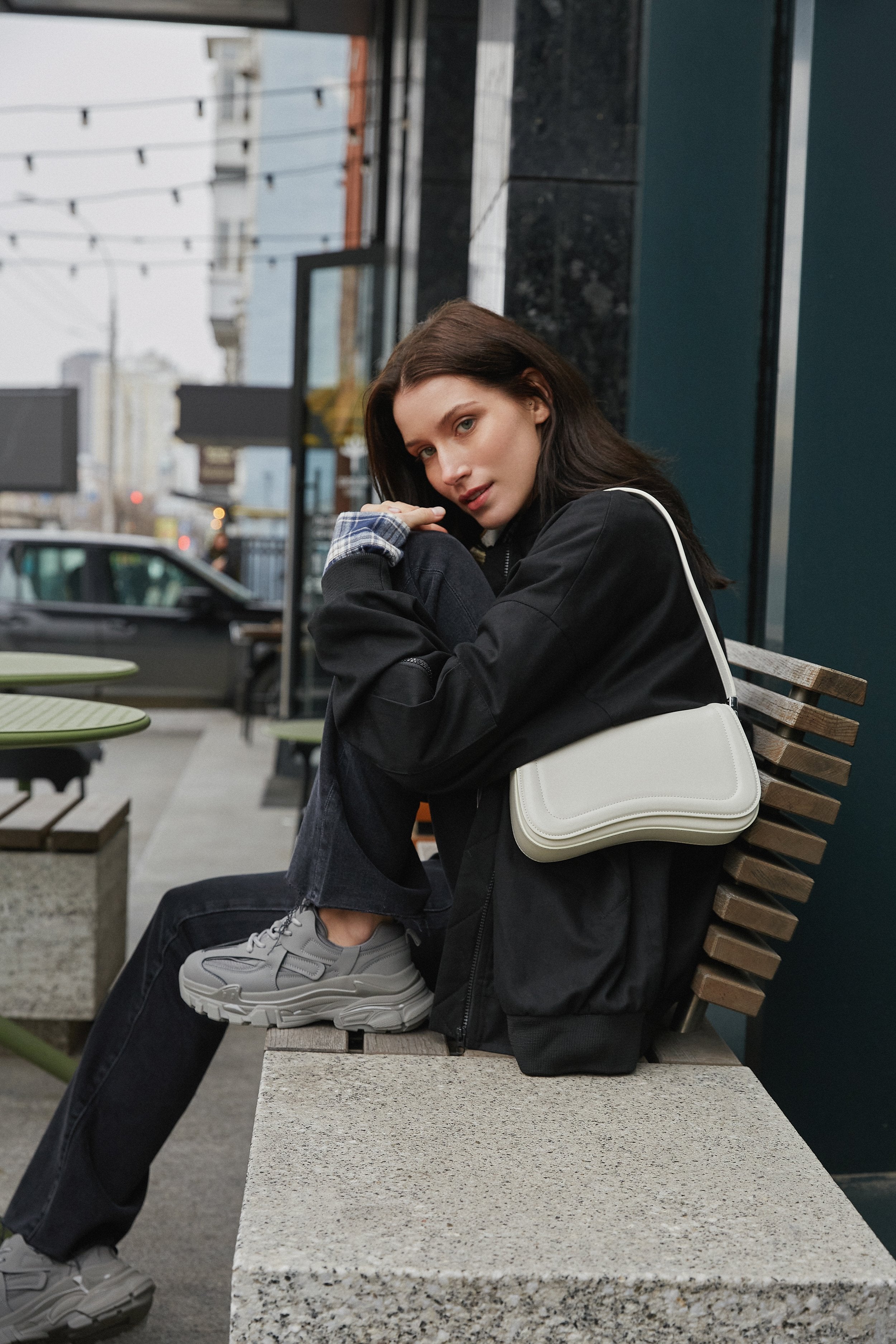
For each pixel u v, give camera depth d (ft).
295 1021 4.94
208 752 28.71
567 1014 4.54
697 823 4.43
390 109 24.43
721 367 8.79
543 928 4.60
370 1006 4.91
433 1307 3.30
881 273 7.29
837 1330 3.36
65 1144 5.36
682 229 8.86
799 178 7.36
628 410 9.06
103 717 6.64
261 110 135.95
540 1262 3.36
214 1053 5.49
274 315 143.02
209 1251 6.95
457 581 4.95
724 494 8.75
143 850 18.04
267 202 138.92
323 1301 3.30
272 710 33.32
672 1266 3.37
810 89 7.22
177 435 47.19
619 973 4.57
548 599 4.42
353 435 22.40
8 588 32.71
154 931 5.43
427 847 8.33
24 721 6.36
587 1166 3.91
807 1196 3.78
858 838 7.26
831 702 7.26
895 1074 7.34
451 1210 3.61
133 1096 5.34
